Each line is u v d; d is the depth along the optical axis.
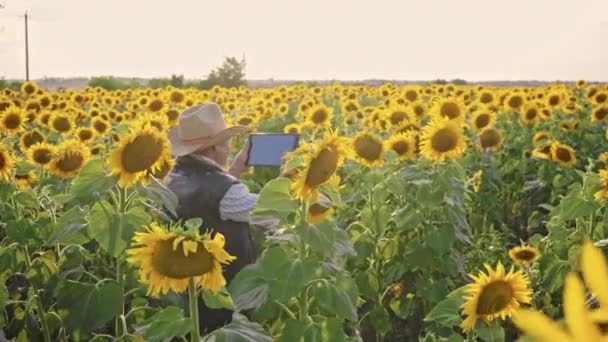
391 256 6.11
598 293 0.39
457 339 3.54
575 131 12.98
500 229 9.39
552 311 5.74
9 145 8.04
